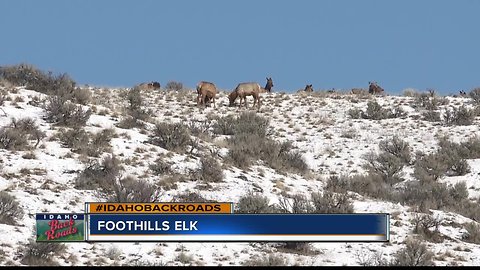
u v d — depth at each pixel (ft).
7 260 231.09
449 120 525.34
